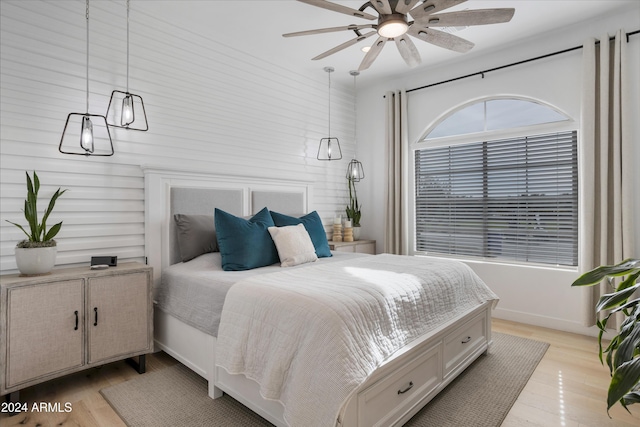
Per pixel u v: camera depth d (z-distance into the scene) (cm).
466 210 412
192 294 237
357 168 473
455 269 260
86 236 261
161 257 291
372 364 157
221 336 196
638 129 297
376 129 480
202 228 291
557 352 285
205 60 332
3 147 228
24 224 237
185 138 317
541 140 360
